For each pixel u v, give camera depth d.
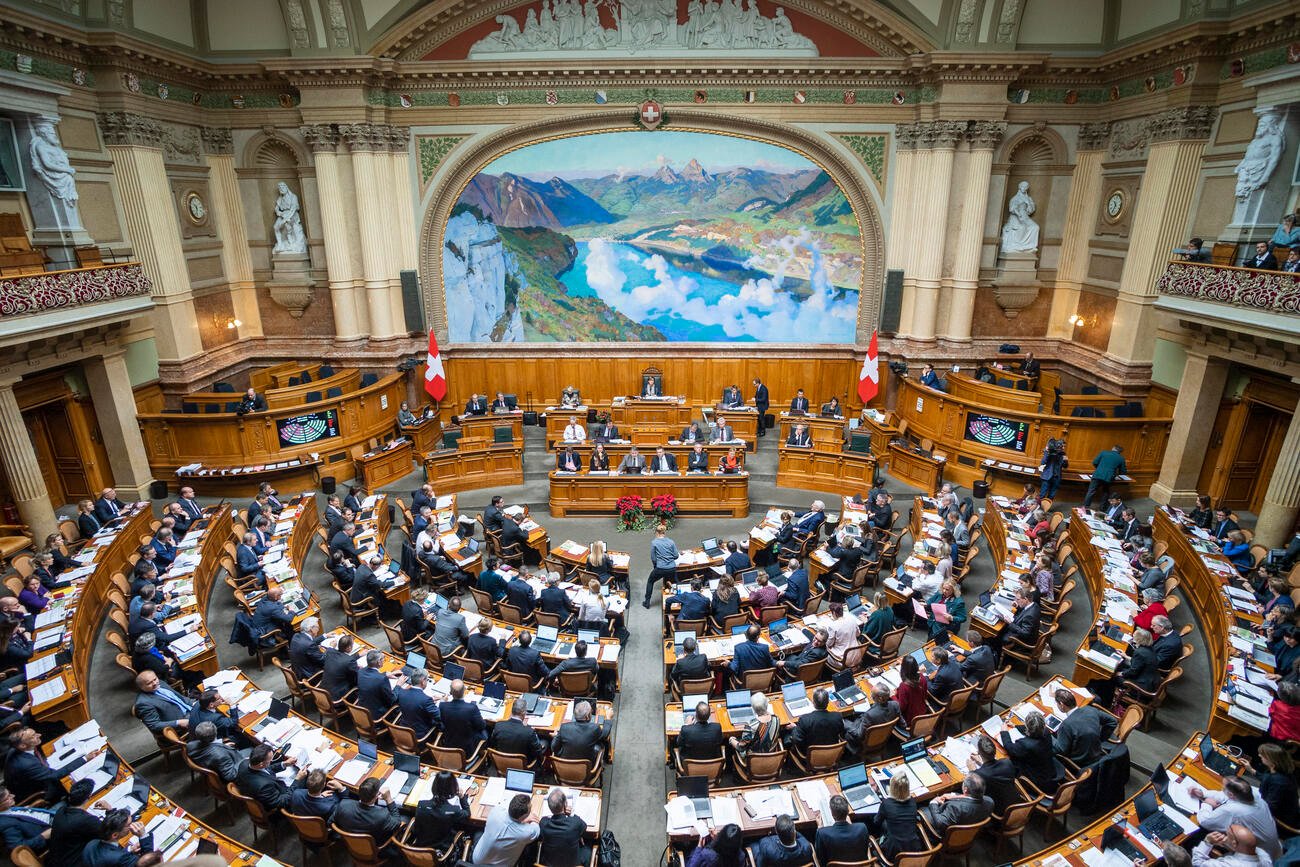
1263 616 9.91
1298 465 12.33
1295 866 5.78
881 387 20.92
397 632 10.08
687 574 12.70
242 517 13.84
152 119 16.83
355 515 13.91
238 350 20.28
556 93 19.19
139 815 6.88
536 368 21.62
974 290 19.56
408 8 17.98
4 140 13.75
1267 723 8.01
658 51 18.88
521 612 10.84
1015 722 8.09
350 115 18.58
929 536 12.92
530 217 20.58
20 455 13.20
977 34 17.69
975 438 16.98
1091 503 15.20
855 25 18.52
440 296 21.03
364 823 6.64
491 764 8.52
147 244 16.75
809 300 21.05
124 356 16.30
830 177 20.02
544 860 6.43
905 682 8.27
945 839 6.60
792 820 6.09
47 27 13.77
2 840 6.49
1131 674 8.91
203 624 10.25
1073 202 19.41
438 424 20.08
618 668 10.96
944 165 18.73
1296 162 13.41
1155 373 16.72
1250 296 12.33
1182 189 15.75
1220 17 14.39
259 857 6.53
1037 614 9.79
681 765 7.93
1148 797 6.71
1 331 11.75
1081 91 18.48
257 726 8.14
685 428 18.59
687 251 20.83
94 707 9.73
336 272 19.70
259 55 18.42
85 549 12.23
